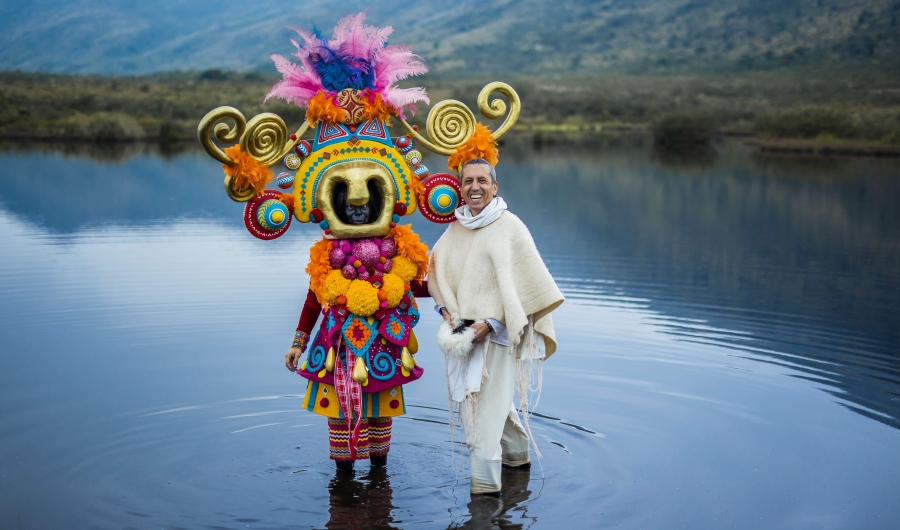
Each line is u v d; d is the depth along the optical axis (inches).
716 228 534.6
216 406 220.7
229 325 294.8
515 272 178.5
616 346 272.7
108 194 673.6
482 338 178.4
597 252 445.7
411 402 229.8
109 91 1994.3
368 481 182.2
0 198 636.1
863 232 517.0
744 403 223.9
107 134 1373.0
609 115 2167.8
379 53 184.2
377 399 187.5
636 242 478.3
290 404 223.8
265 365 253.1
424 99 183.6
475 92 2283.5
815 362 257.0
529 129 1868.8
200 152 1164.5
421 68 187.0
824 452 194.2
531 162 1068.5
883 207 629.6
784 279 377.7
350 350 182.4
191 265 397.4
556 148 1358.3
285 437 204.1
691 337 283.3
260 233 181.9
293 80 182.4
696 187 776.9
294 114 1498.5
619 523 163.2
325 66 180.9
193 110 1744.6
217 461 189.8
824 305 327.9
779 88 2556.6
